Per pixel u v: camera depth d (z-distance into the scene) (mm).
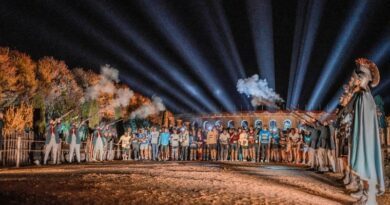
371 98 8602
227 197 8859
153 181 11430
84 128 29828
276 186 12016
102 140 26953
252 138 29281
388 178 14180
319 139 19672
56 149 22391
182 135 30125
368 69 8727
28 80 28531
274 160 29719
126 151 30641
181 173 14461
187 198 8500
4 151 20078
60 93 31016
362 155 8398
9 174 13570
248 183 12070
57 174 13406
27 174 13516
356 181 12602
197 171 15750
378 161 8391
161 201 8016
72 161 25578
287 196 9781
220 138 29969
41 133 26469
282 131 31172
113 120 37781
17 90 27844
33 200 7547
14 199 7582
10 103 27500
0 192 8375
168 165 20234
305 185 13367
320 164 19547
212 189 10164
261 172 17609
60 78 31562
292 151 29656
